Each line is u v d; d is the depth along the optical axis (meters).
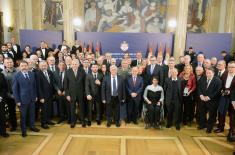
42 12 10.79
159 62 6.18
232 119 4.45
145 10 10.84
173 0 10.66
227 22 10.48
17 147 4.12
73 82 4.90
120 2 10.78
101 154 3.92
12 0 10.05
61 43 9.59
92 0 10.73
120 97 5.11
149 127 5.12
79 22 10.70
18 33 10.27
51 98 5.13
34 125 4.85
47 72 5.02
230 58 8.44
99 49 9.37
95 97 5.17
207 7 10.77
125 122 5.45
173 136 4.70
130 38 9.32
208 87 4.76
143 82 5.54
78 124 5.26
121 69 5.72
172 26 10.75
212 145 4.32
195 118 5.73
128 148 4.14
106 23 10.94
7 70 4.77
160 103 5.05
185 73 5.15
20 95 4.41
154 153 3.98
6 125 5.02
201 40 9.23
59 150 4.02
